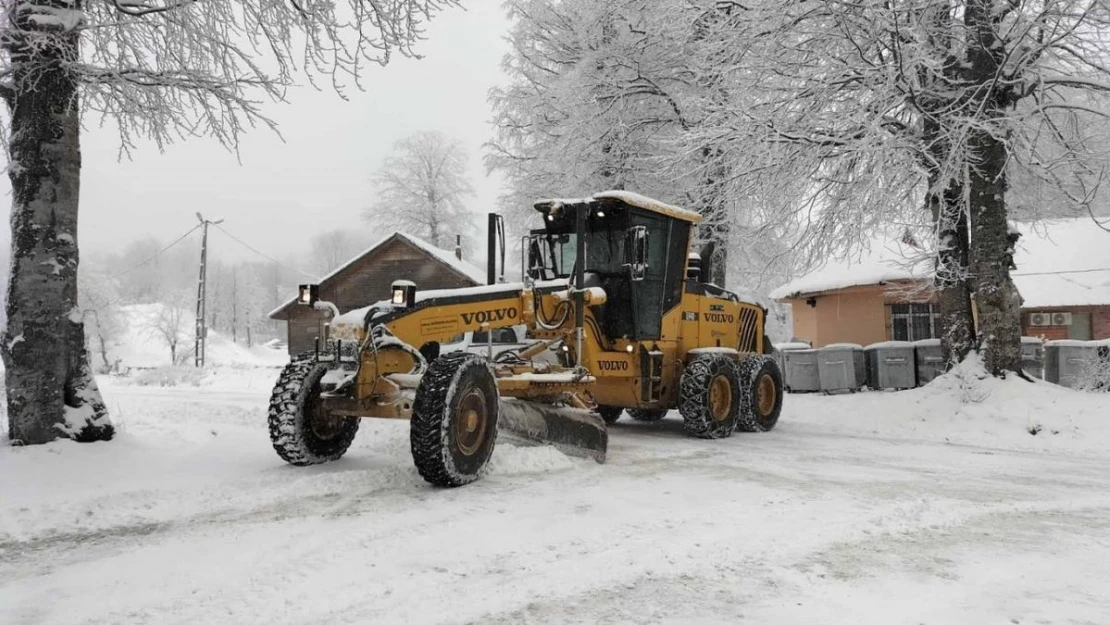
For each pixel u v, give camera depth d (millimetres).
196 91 7426
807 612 2869
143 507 4516
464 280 31078
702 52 12133
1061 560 3629
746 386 9086
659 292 8383
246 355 52562
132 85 6938
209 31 7844
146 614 2836
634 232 7637
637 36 15406
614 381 8117
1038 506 4867
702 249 15586
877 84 10008
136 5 7207
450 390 5039
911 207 10883
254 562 3447
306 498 4770
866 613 2869
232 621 2756
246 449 6605
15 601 2994
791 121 10828
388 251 31688
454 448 5055
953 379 10266
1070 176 11180
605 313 7891
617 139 16062
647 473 5949
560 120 17234
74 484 5039
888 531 4125
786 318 33094
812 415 10609
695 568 3396
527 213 18859
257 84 7547
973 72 10102
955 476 6020
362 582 3180
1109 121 10961
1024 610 2934
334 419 6098
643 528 4082
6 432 6363
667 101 15484
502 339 7789
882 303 19359
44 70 6148
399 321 5570
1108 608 2969
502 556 3553
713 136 11195
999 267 10180
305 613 2832
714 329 9516
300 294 5719
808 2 10266
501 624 2736
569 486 5258
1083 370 11023
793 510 4578
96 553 3629
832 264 20156
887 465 6570
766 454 7176
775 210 11383
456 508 4496
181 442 6742
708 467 6316
